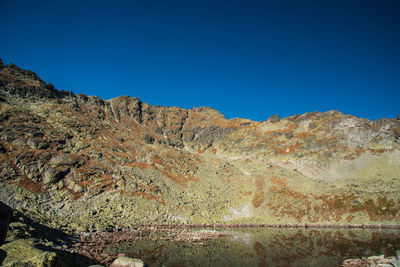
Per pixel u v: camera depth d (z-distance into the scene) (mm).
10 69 129750
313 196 101562
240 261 40375
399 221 85562
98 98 177875
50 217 58250
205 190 107375
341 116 180750
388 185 112375
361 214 90125
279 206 98938
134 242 50188
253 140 183875
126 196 83125
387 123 161500
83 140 104812
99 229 57938
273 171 134875
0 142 77812
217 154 179625
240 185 117688
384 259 38469
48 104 122438
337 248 50906
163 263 37250
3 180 65562
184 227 74188
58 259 17016
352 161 146875
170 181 105625
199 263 38281
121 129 156125
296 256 44281
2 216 11781
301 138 174000
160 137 179750
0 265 15031
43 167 76438
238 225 84312
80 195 75250
